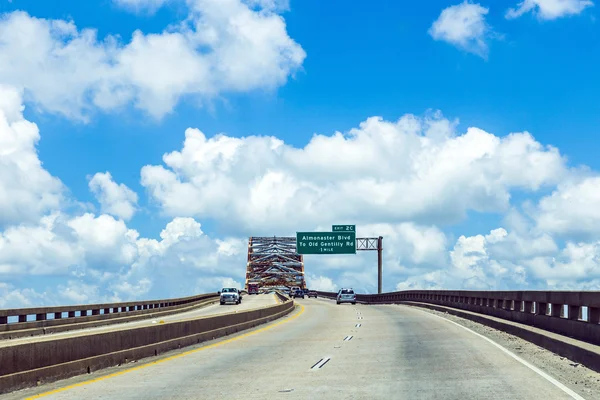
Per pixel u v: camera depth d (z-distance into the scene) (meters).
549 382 12.32
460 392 11.39
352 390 11.97
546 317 21.03
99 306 41.78
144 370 15.88
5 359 12.60
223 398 11.55
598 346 15.17
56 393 12.41
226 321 27.91
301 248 86.12
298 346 21.55
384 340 22.64
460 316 36.94
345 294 75.88
